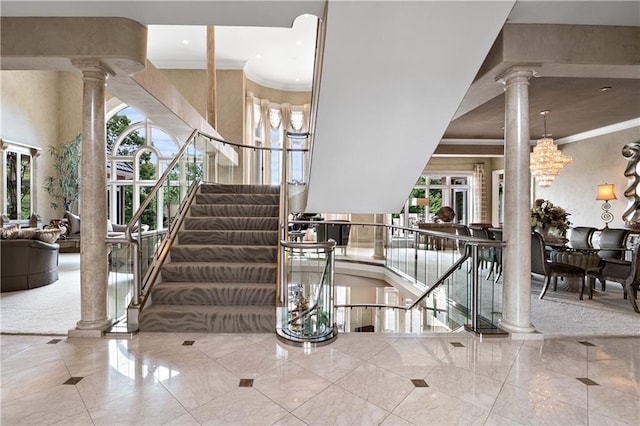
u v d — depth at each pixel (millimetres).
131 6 2840
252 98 10375
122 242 3311
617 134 7176
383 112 3490
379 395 2244
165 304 3568
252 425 1941
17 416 2006
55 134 9922
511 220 3268
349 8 2561
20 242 4965
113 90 3957
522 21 3064
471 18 2643
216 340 3131
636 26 3131
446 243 4957
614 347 3029
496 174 11359
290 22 3047
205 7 2814
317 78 3537
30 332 3285
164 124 5617
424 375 2508
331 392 2273
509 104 3264
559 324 3676
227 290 3562
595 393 2283
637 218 6645
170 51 9281
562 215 5992
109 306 3510
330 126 3670
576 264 5070
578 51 3102
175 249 4141
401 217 12086
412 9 2574
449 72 3055
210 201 5422
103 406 2107
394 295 7055
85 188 3191
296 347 2979
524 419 2008
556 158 6090
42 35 3010
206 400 2176
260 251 4121
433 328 5102
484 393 2273
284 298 3402
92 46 3008
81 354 2820
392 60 2949
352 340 3162
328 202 5355
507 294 3311
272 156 9328
